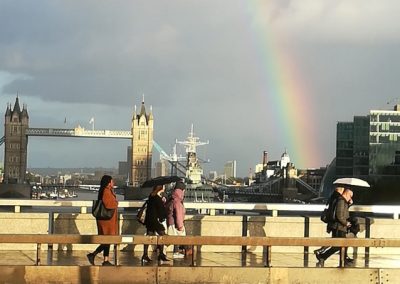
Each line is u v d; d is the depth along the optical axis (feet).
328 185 606.14
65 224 60.18
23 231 59.88
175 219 55.67
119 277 43.93
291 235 63.05
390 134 527.40
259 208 63.36
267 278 45.52
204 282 44.96
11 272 42.65
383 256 60.29
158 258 50.78
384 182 514.27
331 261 55.36
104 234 48.19
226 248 60.80
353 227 55.36
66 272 43.27
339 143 552.41
